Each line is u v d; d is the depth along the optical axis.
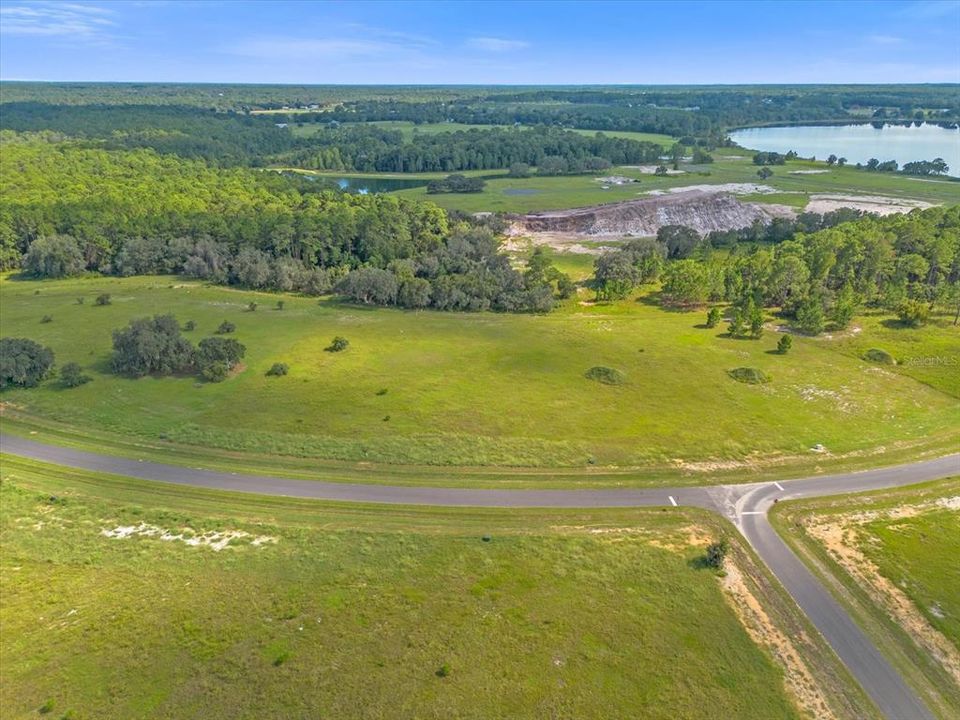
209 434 69.38
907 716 37.94
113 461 64.69
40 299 116.81
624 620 43.94
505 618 43.78
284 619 43.25
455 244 139.25
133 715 36.00
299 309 113.75
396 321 107.88
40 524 54.09
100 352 91.81
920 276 116.62
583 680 39.06
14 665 39.06
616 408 76.19
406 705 37.03
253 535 52.97
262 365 87.94
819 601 46.53
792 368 88.00
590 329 104.25
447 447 66.75
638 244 145.25
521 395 79.38
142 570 48.06
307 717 36.19
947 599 46.75
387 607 44.56
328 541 51.97
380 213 153.25
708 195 195.50
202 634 41.75
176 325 89.12
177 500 58.12
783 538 53.47
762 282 117.31
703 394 80.00
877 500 58.88
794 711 37.72
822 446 68.06
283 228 134.00
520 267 146.12
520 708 37.09
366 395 78.88
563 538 52.84
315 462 64.12
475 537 52.88
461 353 93.12
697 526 54.91
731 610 45.34
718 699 38.19
